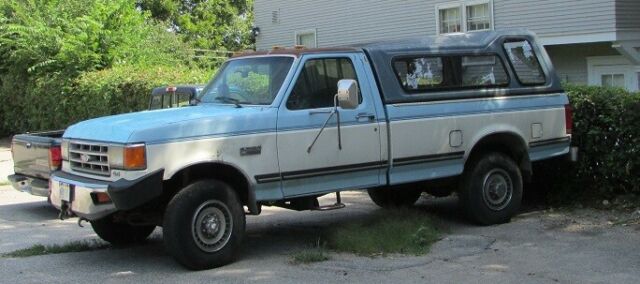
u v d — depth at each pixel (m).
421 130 7.41
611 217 8.06
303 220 8.79
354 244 6.98
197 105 7.36
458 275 6.02
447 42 7.88
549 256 6.56
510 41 8.30
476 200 7.86
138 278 6.15
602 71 17.02
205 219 6.29
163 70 15.96
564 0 16.64
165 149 6.08
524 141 8.14
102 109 16.11
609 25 15.81
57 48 18.61
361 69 7.20
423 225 7.54
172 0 40.09
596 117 8.48
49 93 18.34
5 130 21.70
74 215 6.73
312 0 23.34
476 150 8.01
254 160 6.47
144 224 6.70
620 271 5.99
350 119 6.98
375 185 7.24
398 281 5.88
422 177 7.52
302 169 6.73
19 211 9.85
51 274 6.33
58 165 7.98
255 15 25.64
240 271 6.31
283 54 7.10
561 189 8.99
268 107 6.66
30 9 19.58
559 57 17.89
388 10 20.92
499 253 6.73
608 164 8.35
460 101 7.70
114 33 18.81
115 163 6.14
